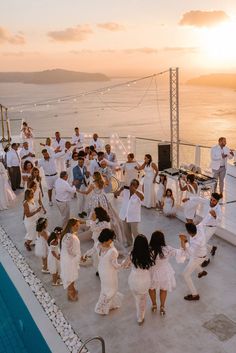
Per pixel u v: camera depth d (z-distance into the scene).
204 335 5.01
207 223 6.73
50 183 9.71
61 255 5.68
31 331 5.52
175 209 8.87
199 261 5.56
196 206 7.75
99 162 9.06
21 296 6.04
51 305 5.78
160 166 13.53
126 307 5.67
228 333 5.04
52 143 12.62
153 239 5.14
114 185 9.34
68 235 5.60
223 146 9.80
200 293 5.94
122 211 7.32
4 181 9.82
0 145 16.11
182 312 5.50
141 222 8.70
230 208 8.99
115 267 5.22
